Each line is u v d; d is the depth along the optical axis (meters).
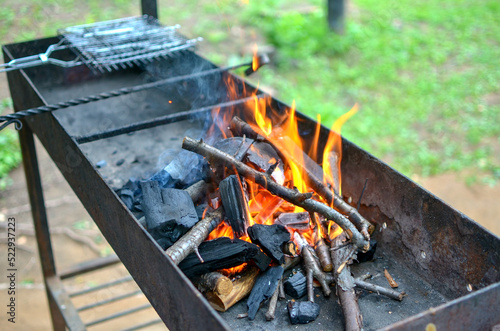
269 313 1.26
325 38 4.76
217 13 5.22
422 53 4.67
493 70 4.38
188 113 1.60
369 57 4.58
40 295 2.45
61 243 2.80
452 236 1.29
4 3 4.96
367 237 1.34
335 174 1.50
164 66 1.98
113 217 1.36
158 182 1.47
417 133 3.60
